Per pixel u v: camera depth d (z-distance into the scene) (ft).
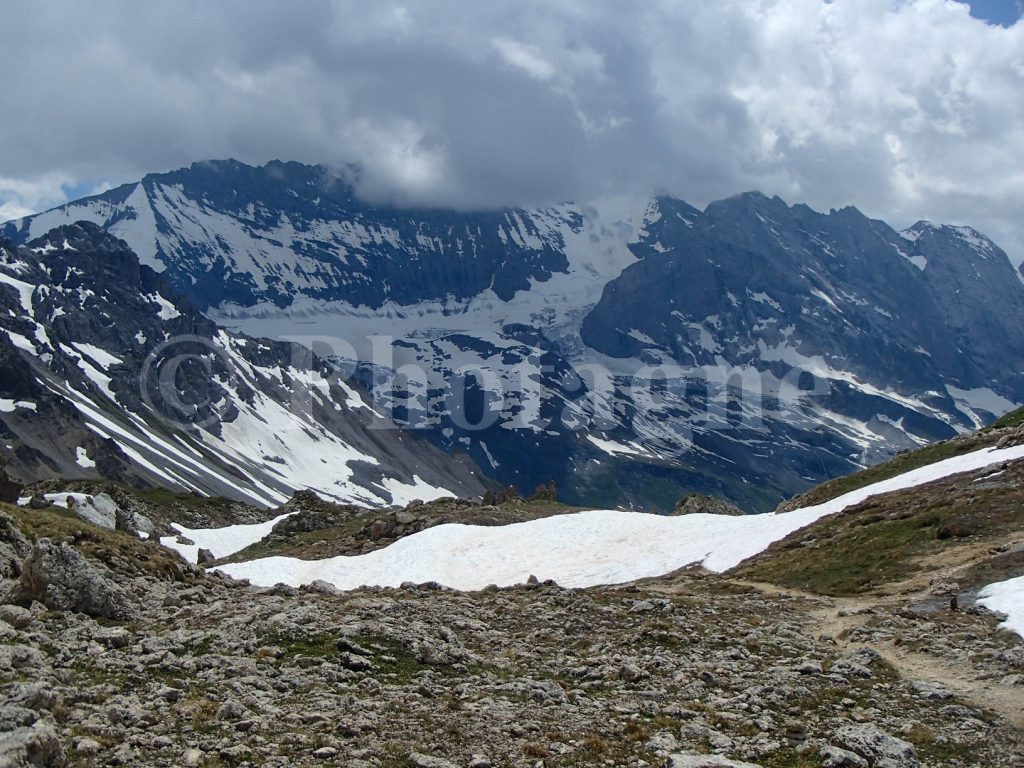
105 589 110.11
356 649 100.99
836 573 190.08
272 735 75.77
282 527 402.31
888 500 233.55
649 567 244.83
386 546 325.21
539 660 112.16
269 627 105.19
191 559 372.58
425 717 84.02
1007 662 113.29
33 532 138.10
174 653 96.63
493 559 275.59
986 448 258.78
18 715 65.87
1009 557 167.63
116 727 72.59
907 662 119.03
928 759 87.76
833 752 82.17
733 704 97.81
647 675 106.11
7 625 95.25
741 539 247.91
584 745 81.20
